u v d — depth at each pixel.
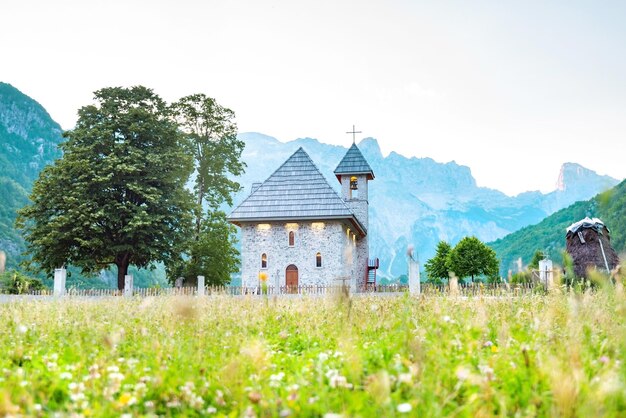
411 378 4.12
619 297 5.88
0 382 4.42
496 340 5.91
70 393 4.32
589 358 4.65
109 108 40.91
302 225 41.03
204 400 4.44
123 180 39.06
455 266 53.81
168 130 41.81
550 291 9.12
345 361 4.96
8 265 98.88
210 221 47.03
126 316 8.88
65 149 40.03
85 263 37.34
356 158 52.00
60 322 8.38
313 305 10.38
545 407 3.71
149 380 4.64
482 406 3.73
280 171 43.22
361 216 51.09
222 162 50.25
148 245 38.31
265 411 3.89
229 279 46.94
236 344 6.14
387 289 30.89
